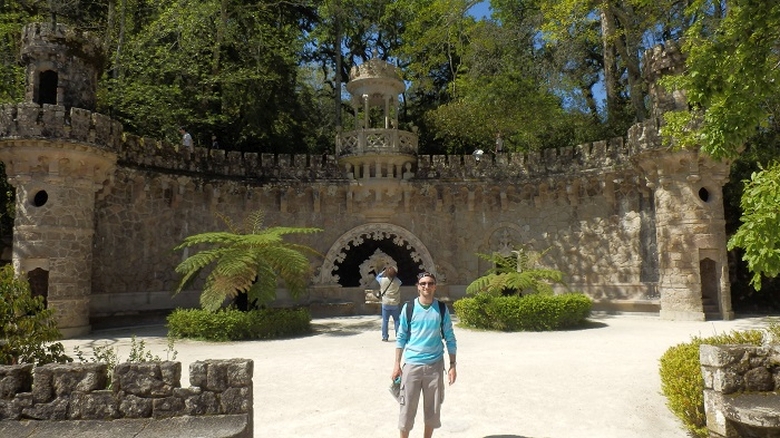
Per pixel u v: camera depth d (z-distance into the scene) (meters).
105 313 17.38
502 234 23.45
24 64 16.72
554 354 11.23
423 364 5.56
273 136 27.97
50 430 4.92
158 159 19.77
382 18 32.12
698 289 17.44
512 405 7.48
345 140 23.45
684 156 17.58
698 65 8.56
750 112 8.01
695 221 17.61
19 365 5.34
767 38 8.12
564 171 22.31
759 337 7.77
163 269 20.03
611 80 27.03
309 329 16.31
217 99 25.31
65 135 15.62
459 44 28.78
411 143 23.61
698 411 6.17
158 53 23.59
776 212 6.00
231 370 5.26
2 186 19.78
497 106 25.19
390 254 27.78
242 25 26.53
